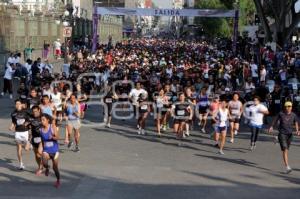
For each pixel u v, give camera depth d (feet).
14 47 163.63
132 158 57.31
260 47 164.66
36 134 48.01
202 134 74.02
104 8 176.65
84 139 68.44
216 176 50.01
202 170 52.37
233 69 124.88
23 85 79.92
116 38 443.32
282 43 159.12
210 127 79.66
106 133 73.61
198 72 99.55
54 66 169.99
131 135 72.43
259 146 65.92
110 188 45.16
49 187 45.29
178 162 55.77
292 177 50.31
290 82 94.63
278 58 137.18
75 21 255.91
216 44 286.66
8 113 88.38
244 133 75.15
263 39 188.44
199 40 402.52
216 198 42.65
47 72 97.91
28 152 59.06
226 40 280.31
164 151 61.72
